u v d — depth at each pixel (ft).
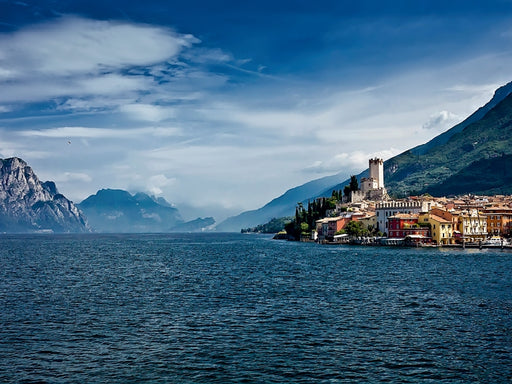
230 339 189.98
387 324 212.23
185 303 264.11
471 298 272.92
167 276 394.73
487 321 216.54
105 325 212.84
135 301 271.08
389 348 178.29
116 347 180.55
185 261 561.43
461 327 206.28
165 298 280.92
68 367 160.35
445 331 200.23
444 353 172.65
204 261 558.15
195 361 165.27
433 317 224.94
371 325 210.79
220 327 208.54
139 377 151.94
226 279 370.53
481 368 158.61
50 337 193.67
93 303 265.34
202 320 221.87
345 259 557.74
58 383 147.84
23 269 461.37
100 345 183.01
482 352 173.58
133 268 470.39
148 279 374.02
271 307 251.19
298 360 165.89
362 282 345.31
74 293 301.84
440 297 277.03
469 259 540.52
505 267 442.09
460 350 175.83
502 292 293.02
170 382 148.05
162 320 222.07
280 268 456.45
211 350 176.55
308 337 192.44
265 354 172.04
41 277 391.04
